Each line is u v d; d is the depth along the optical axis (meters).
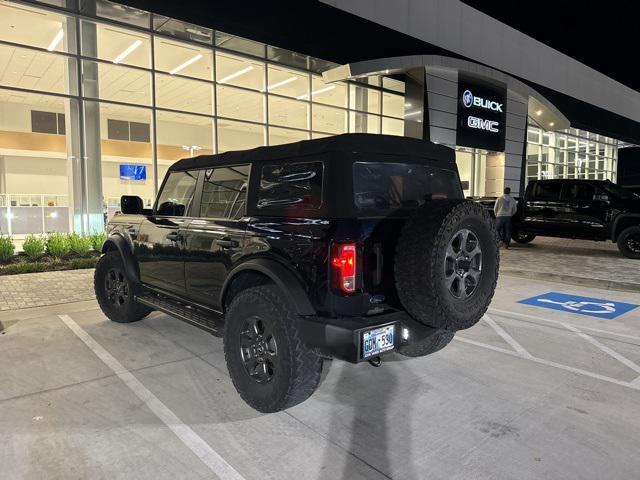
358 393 3.56
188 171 4.43
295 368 2.94
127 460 2.63
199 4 12.71
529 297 7.12
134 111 18.19
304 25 14.90
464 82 19.05
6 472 2.51
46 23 12.14
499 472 2.53
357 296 2.87
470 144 19.62
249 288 3.26
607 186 11.78
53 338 4.88
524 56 23.53
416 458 2.67
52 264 9.64
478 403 3.39
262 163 3.52
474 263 3.17
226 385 3.70
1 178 24.30
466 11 20.06
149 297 4.71
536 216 12.94
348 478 2.47
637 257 11.00
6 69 15.73
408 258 2.87
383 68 16.31
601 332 5.25
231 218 3.73
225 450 2.75
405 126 18.55
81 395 3.49
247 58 15.25
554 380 3.84
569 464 2.60
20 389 3.59
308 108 17.25
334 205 2.92
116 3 11.80
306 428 3.01
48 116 22.73
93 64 12.56
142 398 3.45
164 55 14.70
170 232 4.34
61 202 24.97
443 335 3.86
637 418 3.16
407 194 3.46
